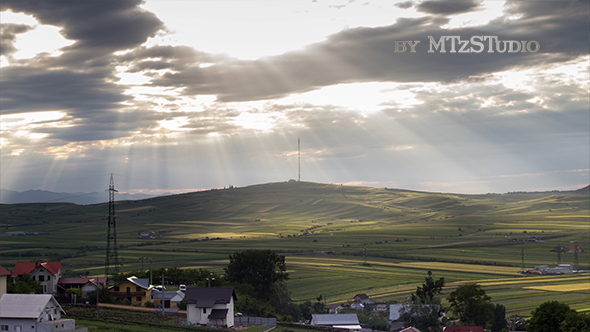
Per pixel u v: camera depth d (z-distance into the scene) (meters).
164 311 137.38
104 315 125.69
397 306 179.38
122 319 120.56
